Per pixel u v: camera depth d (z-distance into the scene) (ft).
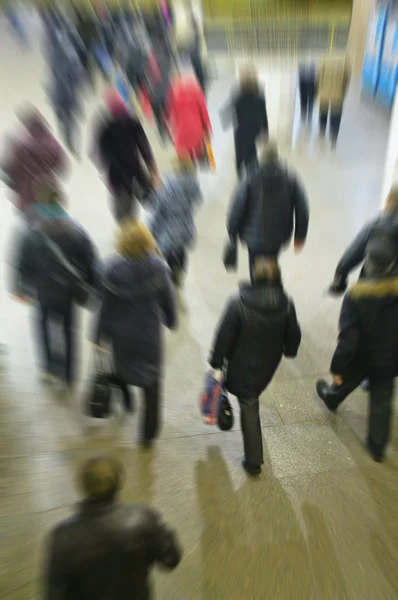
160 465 9.73
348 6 30.30
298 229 12.98
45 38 23.56
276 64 32.17
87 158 22.09
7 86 28.09
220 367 8.98
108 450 10.03
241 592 7.57
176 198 13.82
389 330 8.60
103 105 26.11
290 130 26.61
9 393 11.37
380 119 28.50
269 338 8.21
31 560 7.87
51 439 10.25
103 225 18.04
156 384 9.18
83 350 12.75
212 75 30.83
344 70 24.35
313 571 7.89
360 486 9.39
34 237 9.32
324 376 12.28
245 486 9.33
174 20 28.94
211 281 15.98
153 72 23.24
